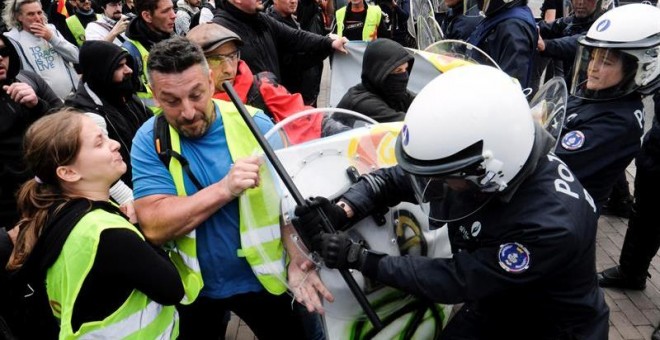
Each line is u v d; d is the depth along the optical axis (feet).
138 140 5.34
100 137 4.60
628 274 9.93
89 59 7.97
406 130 4.13
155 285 4.50
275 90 8.29
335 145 5.24
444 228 5.64
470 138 3.84
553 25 14.03
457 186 4.21
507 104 3.95
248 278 5.69
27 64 12.16
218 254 5.47
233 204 5.38
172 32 10.39
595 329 4.83
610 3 12.64
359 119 6.12
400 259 4.61
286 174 4.68
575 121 7.23
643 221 9.24
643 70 6.70
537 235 4.12
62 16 18.07
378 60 8.02
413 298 5.44
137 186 5.21
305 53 11.53
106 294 4.38
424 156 3.98
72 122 4.46
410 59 8.21
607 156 7.00
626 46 6.55
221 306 6.07
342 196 5.05
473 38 11.08
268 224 5.15
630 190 14.12
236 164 4.81
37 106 9.00
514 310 4.98
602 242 11.87
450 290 4.46
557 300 4.67
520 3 10.44
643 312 9.60
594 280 4.84
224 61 7.65
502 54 10.34
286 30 11.41
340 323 5.19
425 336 5.65
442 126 3.87
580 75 7.39
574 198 4.33
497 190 4.07
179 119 5.09
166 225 4.96
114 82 8.07
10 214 8.93
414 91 10.23
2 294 4.53
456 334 5.46
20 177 8.79
